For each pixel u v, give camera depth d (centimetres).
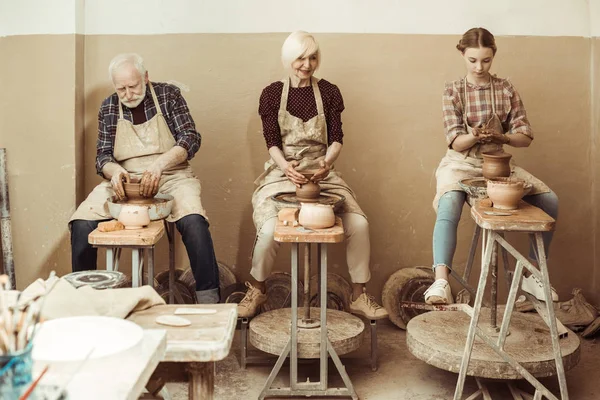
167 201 364
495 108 391
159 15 438
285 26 439
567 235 456
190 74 442
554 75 444
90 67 440
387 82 443
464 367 320
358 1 438
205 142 447
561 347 338
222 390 357
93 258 389
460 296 447
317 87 403
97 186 406
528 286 350
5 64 427
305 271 371
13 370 129
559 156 450
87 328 170
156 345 164
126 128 402
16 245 438
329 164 396
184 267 454
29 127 430
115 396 140
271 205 391
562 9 440
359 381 368
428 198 452
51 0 421
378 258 456
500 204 322
